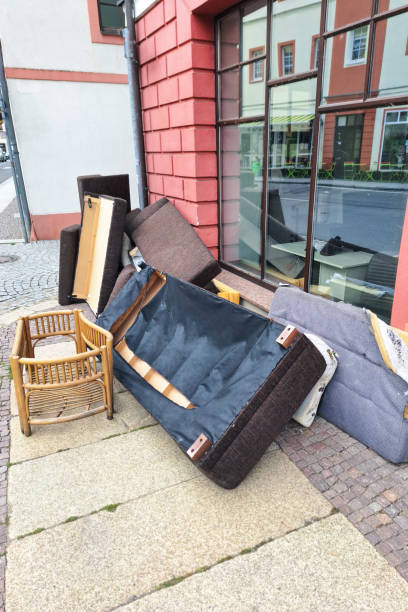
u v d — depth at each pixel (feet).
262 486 8.98
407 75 10.16
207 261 15.34
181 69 18.19
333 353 10.32
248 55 15.78
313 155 13.38
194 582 7.02
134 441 10.70
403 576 7.00
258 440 8.66
